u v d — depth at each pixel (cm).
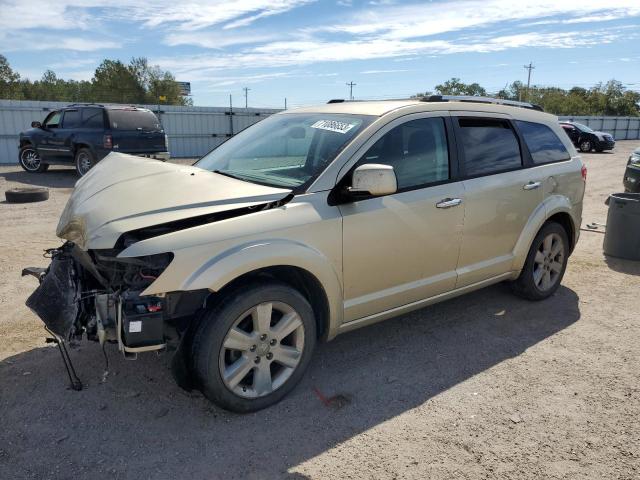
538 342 426
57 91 8019
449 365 386
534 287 500
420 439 298
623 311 495
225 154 423
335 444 293
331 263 334
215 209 303
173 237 283
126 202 317
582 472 272
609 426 312
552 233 501
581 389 354
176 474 267
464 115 425
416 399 340
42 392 337
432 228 387
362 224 346
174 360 296
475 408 330
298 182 343
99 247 288
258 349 313
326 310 343
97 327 300
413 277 388
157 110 2448
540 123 505
